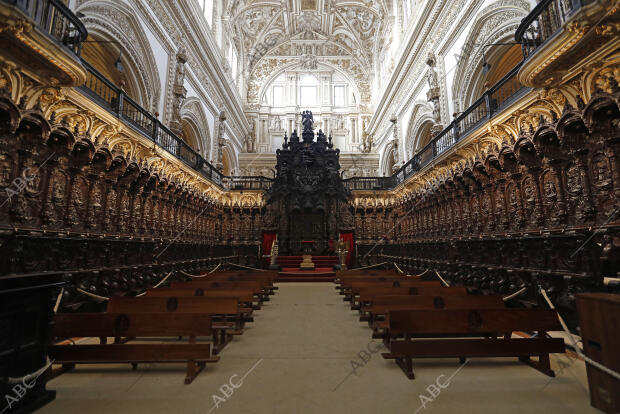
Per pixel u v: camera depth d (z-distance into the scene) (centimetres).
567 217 692
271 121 3350
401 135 2278
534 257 714
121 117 894
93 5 1062
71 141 741
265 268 1970
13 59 572
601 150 604
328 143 2330
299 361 430
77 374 385
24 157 650
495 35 1198
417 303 477
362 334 569
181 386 353
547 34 645
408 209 1802
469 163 1036
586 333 313
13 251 571
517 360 425
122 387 350
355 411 299
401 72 2112
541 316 381
